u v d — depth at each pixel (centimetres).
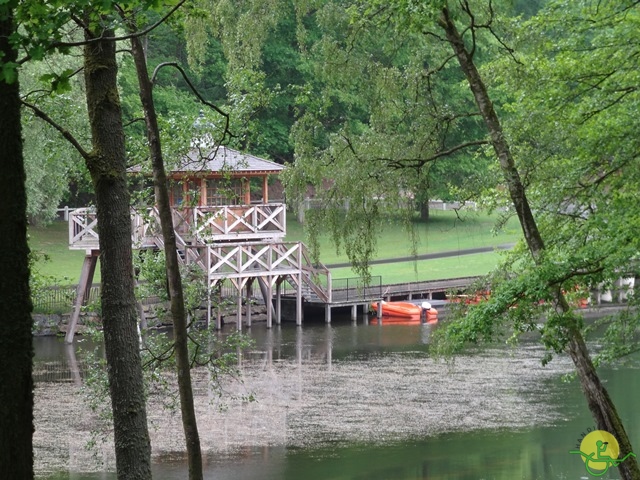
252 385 7000
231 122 3919
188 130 3900
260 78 3978
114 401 2680
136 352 2694
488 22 3903
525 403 6391
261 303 10419
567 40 3847
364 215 3878
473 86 3891
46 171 8588
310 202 3925
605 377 6988
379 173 3847
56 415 5978
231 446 5359
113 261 2673
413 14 3384
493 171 4038
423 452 5225
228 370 4409
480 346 8675
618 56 3766
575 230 3838
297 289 9894
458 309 4012
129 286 2695
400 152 3875
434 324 10200
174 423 5862
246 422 5912
